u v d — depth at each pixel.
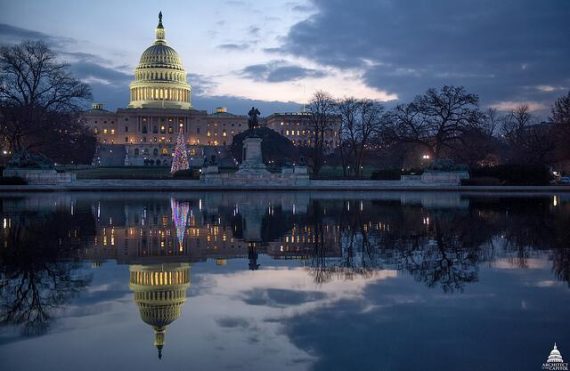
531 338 11.01
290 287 15.51
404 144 112.81
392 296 14.47
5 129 90.19
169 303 13.68
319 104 113.38
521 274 17.34
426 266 18.78
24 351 10.20
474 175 86.75
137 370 9.32
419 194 67.94
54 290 14.92
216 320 12.23
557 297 14.32
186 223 32.38
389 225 31.27
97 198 57.25
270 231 28.45
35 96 89.12
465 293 14.81
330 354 10.10
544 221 33.12
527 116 126.06
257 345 10.58
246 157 86.12
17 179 73.12
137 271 17.66
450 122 95.19
